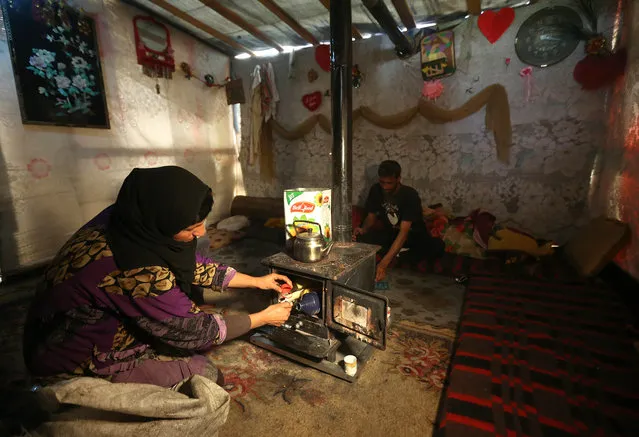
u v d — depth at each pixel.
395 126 4.10
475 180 3.82
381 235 3.43
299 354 1.92
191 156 4.72
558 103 3.30
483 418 1.41
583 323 2.13
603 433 1.32
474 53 3.56
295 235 2.01
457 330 2.23
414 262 3.32
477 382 1.63
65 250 1.18
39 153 3.21
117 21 3.68
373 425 1.49
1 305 2.66
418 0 3.16
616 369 1.69
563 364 1.74
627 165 2.71
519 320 2.18
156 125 4.22
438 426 1.46
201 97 4.77
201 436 1.17
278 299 1.90
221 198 5.27
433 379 1.77
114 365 1.26
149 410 1.11
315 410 1.58
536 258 3.08
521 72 3.39
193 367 1.45
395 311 2.51
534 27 3.24
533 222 3.63
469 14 3.48
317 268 1.77
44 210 3.29
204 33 4.40
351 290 1.62
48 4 3.10
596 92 3.13
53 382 1.22
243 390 1.71
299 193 1.97
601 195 3.17
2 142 2.97
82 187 3.57
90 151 3.60
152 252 1.18
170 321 1.21
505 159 3.63
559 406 1.46
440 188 4.02
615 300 2.43
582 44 3.12
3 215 3.02
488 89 3.54
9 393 1.61
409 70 3.90
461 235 3.49
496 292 2.61
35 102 3.11
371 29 3.88
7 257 3.08
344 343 2.05
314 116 4.61
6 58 2.92
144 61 3.96
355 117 4.31
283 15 3.49
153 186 1.14
